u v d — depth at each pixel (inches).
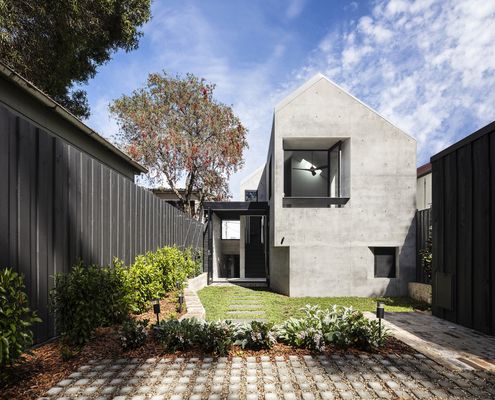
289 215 482.6
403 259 482.0
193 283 477.4
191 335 185.2
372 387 142.7
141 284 262.2
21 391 136.4
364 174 485.7
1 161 158.9
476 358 180.7
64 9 383.9
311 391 138.9
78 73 545.6
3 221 158.9
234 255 944.3
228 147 848.3
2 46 364.5
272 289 562.6
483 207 245.8
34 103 274.8
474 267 254.4
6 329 129.6
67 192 213.9
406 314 320.8
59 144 206.2
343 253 480.7
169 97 877.2
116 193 289.4
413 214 485.7
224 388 141.2
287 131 488.1
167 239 454.0
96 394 135.1
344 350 185.5
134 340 183.3
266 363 167.6
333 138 496.7
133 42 565.6
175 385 143.6
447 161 295.1
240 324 207.3
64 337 182.7
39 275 184.2
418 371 159.5
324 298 456.1
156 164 845.2
